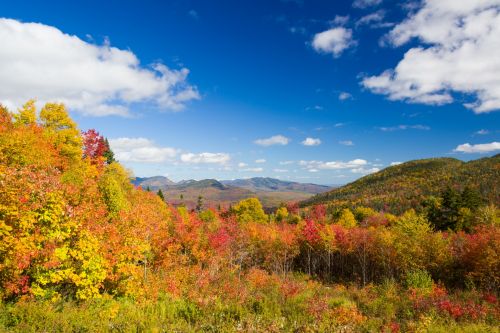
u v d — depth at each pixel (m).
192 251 31.92
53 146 28.61
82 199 16.83
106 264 14.52
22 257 10.98
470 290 29.80
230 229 46.00
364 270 43.97
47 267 12.26
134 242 16.72
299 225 62.69
